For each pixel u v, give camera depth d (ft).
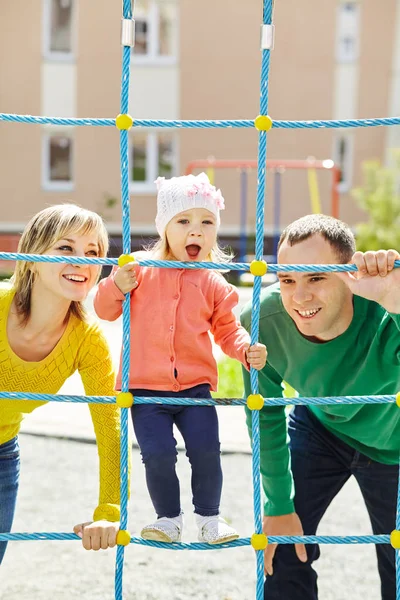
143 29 59.11
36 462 18.67
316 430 10.62
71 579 13.00
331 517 15.61
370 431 10.00
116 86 59.06
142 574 13.23
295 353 9.57
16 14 57.82
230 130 59.57
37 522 15.05
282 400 8.68
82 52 58.59
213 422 9.28
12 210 59.47
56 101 58.85
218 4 58.80
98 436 9.37
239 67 59.21
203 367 9.36
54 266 8.83
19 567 13.44
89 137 59.31
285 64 59.11
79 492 16.71
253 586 12.78
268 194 59.77
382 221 51.01
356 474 10.50
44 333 9.23
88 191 59.77
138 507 15.90
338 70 59.26
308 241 8.98
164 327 9.29
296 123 8.49
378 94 59.47
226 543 8.70
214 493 9.08
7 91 58.49
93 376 9.45
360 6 58.95
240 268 8.52
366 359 9.36
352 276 8.52
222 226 60.08
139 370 9.28
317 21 58.85
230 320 9.50
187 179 9.82
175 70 59.21
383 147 59.77
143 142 59.77
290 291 8.93
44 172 59.41
